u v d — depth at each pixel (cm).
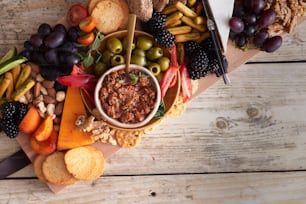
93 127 79
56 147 79
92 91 78
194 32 81
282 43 88
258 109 88
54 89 78
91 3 79
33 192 83
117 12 79
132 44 77
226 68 81
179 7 79
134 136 81
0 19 83
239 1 82
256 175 87
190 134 86
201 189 87
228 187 87
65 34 78
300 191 88
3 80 78
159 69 79
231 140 87
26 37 83
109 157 84
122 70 77
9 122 77
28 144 80
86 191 84
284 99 88
